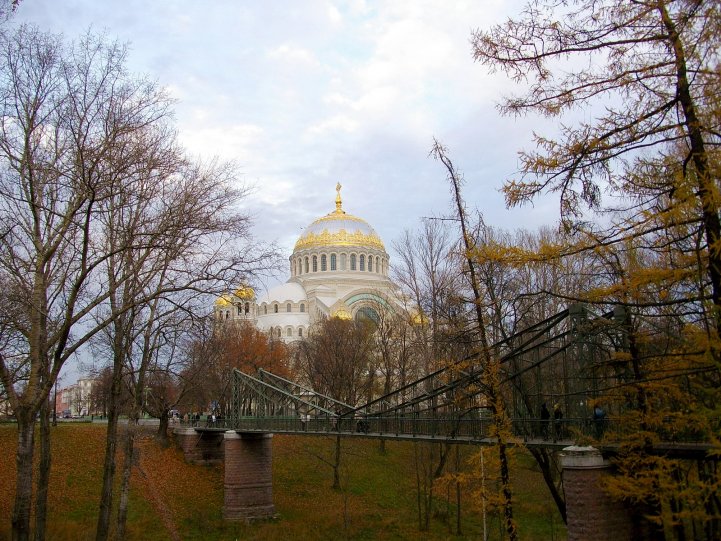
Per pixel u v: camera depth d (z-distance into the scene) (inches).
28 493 711.1
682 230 475.5
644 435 622.5
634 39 448.8
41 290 756.0
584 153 464.8
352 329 2682.1
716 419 502.6
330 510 1749.5
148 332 1153.4
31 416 723.4
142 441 2038.6
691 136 434.3
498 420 805.2
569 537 721.6
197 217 884.6
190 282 884.0
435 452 1827.0
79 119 807.1
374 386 2421.3
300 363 2977.4
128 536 1473.9
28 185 837.2
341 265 4906.5
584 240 521.0
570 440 800.9
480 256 610.9
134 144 885.2
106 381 1961.1
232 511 1692.9
